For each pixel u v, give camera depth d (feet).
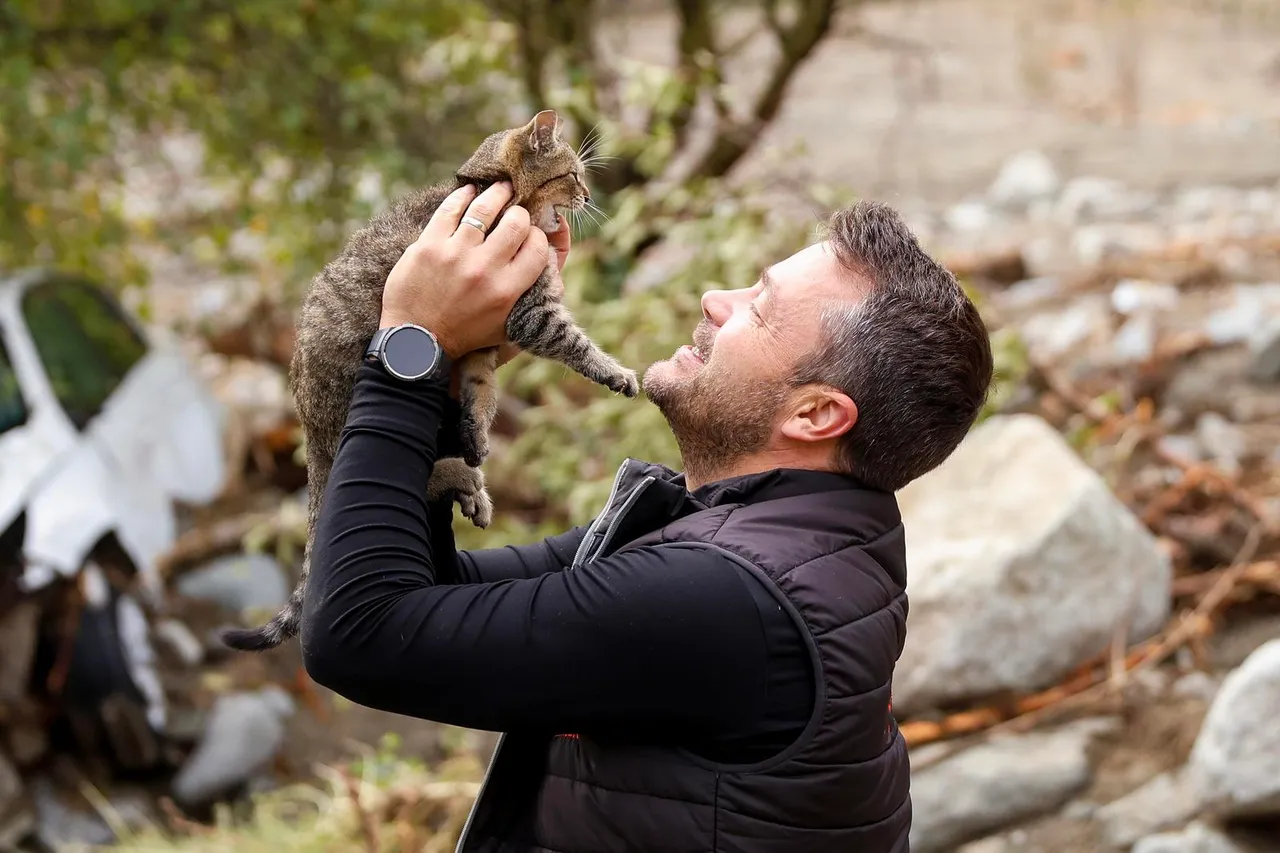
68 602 16.94
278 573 19.83
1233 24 49.60
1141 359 19.81
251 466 22.03
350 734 17.54
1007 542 13.32
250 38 18.49
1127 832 11.72
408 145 19.11
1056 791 12.24
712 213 17.21
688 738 5.34
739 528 5.54
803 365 5.81
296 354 7.00
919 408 5.75
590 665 5.17
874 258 5.90
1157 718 12.75
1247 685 11.39
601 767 5.44
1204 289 22.44
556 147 7.54
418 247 5.67
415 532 5.37
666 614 5.18
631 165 18.98
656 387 6.23
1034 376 19.48
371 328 6.63
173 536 18.88
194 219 20.97
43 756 16.75
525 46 19.06
